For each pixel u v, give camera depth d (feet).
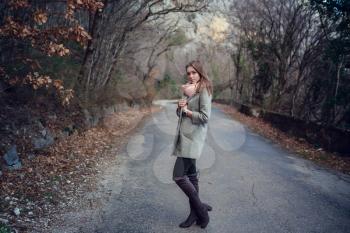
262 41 76.02
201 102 14.21
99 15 39.22
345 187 22.29
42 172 20.07
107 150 29.71
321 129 36.65
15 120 23.68
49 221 14.69
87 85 41.16
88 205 16.83
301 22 61.57
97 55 47.44
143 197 18.35
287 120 47.47
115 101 62.59
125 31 55.93
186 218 15.80
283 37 67.77
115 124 47.57
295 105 60.18
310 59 54.03
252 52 80.53
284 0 64.59
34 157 21.80
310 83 54.75
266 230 14.93
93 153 27.40
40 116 27.07
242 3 81.10
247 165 26.48
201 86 14.39
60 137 27.73
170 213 16.31
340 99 41.91
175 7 53.72
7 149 19.76
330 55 39.27
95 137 33.91
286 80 66.64
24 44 24.48
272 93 71.56
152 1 53.31
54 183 18.94
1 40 22.12
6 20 18.01
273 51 69.15
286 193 20.08
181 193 19.21
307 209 17.71
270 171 24.99
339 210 17.87
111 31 50.37
